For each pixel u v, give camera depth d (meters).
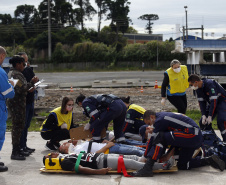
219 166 4.75
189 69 18.17
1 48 4.66
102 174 4.66
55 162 4.79
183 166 4.88
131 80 22.80
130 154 5.10
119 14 73.62
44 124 6.18
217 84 6.00
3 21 81.62
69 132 6.09
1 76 4.55
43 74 41.31
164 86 7.78
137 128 6.30
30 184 4.28
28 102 5.88
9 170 4.93
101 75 36.03
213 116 6.25
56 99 14.89
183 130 4.61
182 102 7.72
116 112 5.47
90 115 5.52
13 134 5.49
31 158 5.69
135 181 4.35
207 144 5.55
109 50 56.47
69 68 55.91
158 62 54.84
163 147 4.61
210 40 17.02
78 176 4.62
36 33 72.62
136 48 55.94
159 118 4.62
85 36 72.25
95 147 5.17
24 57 5.99
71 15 76.00
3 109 4.64
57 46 56.81
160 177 4.54
